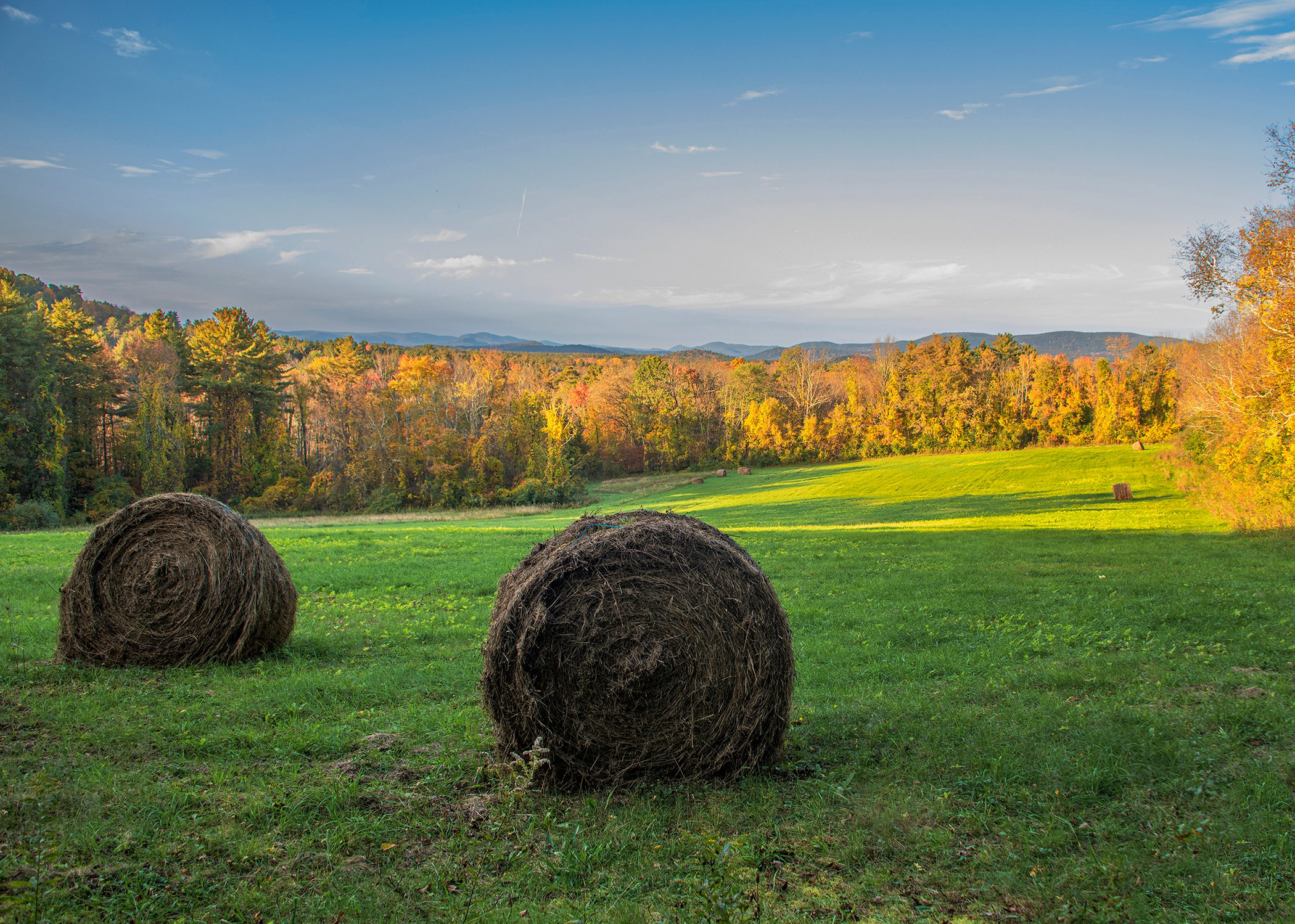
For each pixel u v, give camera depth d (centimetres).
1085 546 2325
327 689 870
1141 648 1016
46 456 5197
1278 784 556
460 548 2477
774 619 646
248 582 992
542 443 6738
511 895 452
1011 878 457
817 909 435
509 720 645
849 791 596
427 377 7419
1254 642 1008
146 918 410
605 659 637
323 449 6956
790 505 4975
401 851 503
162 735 702
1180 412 4550
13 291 5359
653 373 9069
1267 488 2542
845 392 9325
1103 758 619
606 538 654
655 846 511
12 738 682
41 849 463
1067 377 7744
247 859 479
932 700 828
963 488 4991
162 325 7269
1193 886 441
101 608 988
